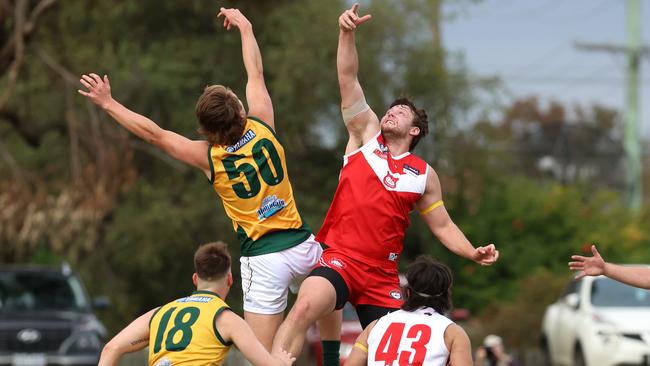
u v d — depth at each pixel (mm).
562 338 74562
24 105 98000
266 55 112812
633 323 67188
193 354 27484
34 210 86125
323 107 116312
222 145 29234
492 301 112000
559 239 118562
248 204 29375
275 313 29562
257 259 29484
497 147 130625
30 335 68125
